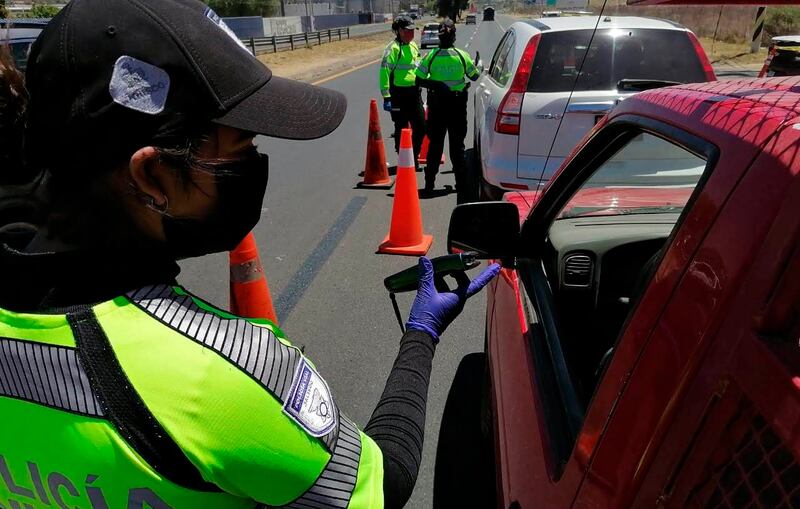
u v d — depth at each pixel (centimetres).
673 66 456
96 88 70
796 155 80
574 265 223
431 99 632
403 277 147
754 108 102
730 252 84
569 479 117
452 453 273
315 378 84
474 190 672
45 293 75
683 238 98
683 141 118
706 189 97
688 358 85
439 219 586
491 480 257
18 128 76
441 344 361
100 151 71
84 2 73
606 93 453
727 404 78
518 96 472
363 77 1864
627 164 315
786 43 573
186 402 72
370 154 707
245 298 339
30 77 73
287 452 77
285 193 698
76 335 72
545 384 162
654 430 90
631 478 94
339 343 370
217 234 87
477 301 412
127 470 72
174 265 83
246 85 80
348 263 490
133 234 76
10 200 75
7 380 75
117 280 75
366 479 85
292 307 418
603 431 106
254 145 88
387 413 103
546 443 145
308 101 91
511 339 201
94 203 73
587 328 219
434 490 253
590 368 201
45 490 77
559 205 210
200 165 77
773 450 69
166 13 74
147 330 73
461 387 319
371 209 628
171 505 75
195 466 73
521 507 146
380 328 386
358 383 330
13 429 76
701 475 81
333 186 721
